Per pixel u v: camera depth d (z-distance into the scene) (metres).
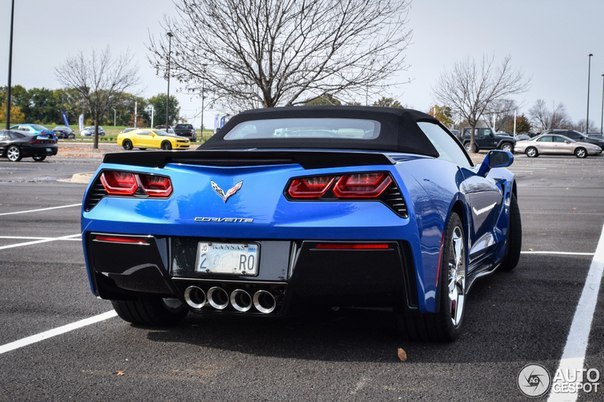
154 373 3.34
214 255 3.49
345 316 4.48
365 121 4.43
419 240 3.37
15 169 24.23
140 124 130.50
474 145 47.16
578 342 3.84
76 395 3.04
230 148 4.47
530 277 5.82
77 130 109.19
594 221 10.17
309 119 4.59
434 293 3.55
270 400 2.97
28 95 135.50
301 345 3.82
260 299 3.52
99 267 3.78
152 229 3.56
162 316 4.17
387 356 3.60
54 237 8.38
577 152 41.53
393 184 3.35
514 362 3.48
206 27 13.67
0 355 3.64
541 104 102.94
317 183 3.37
